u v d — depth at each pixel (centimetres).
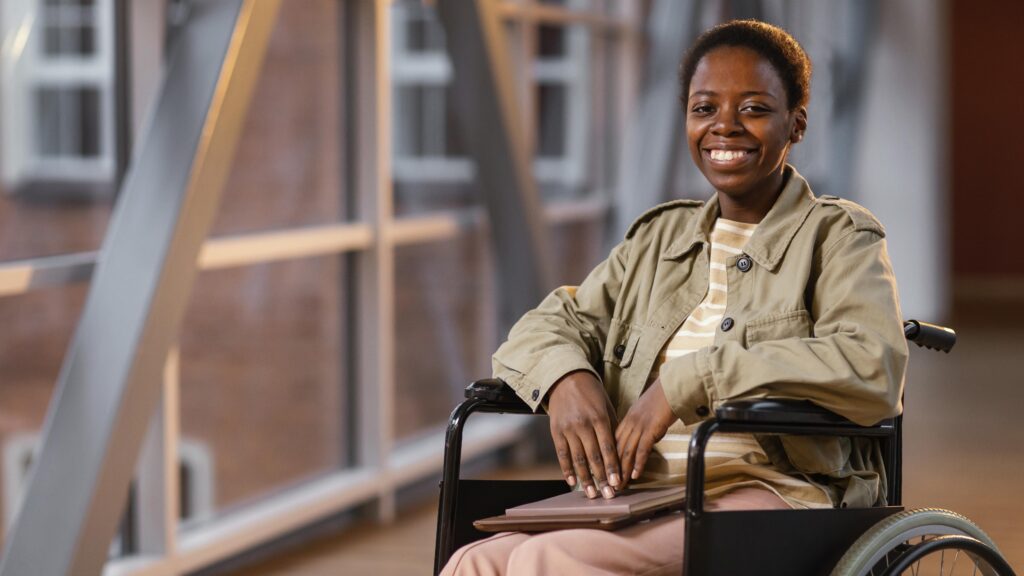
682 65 212
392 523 427
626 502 189
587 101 601
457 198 493
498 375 212
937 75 912
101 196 338
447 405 498
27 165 340
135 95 336
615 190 630
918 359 770
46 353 360
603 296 221
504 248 497
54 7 338
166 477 339
